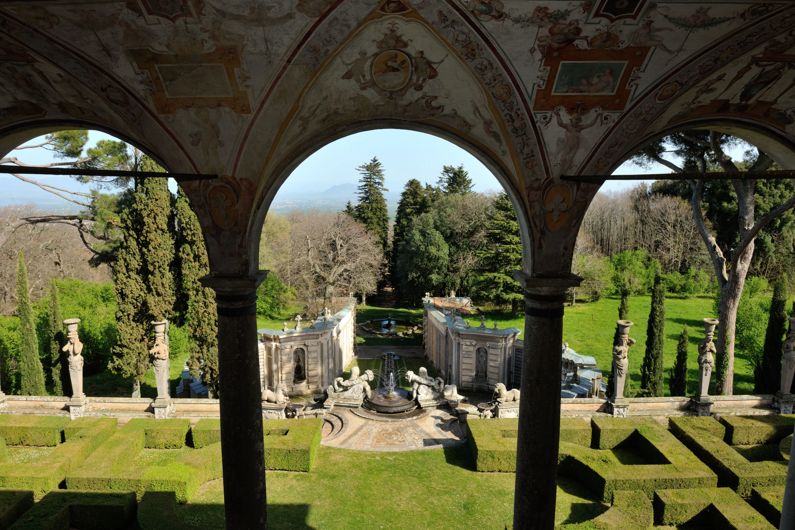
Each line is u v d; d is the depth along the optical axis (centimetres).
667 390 3116
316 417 2417
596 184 807
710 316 5094
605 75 698
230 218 786
